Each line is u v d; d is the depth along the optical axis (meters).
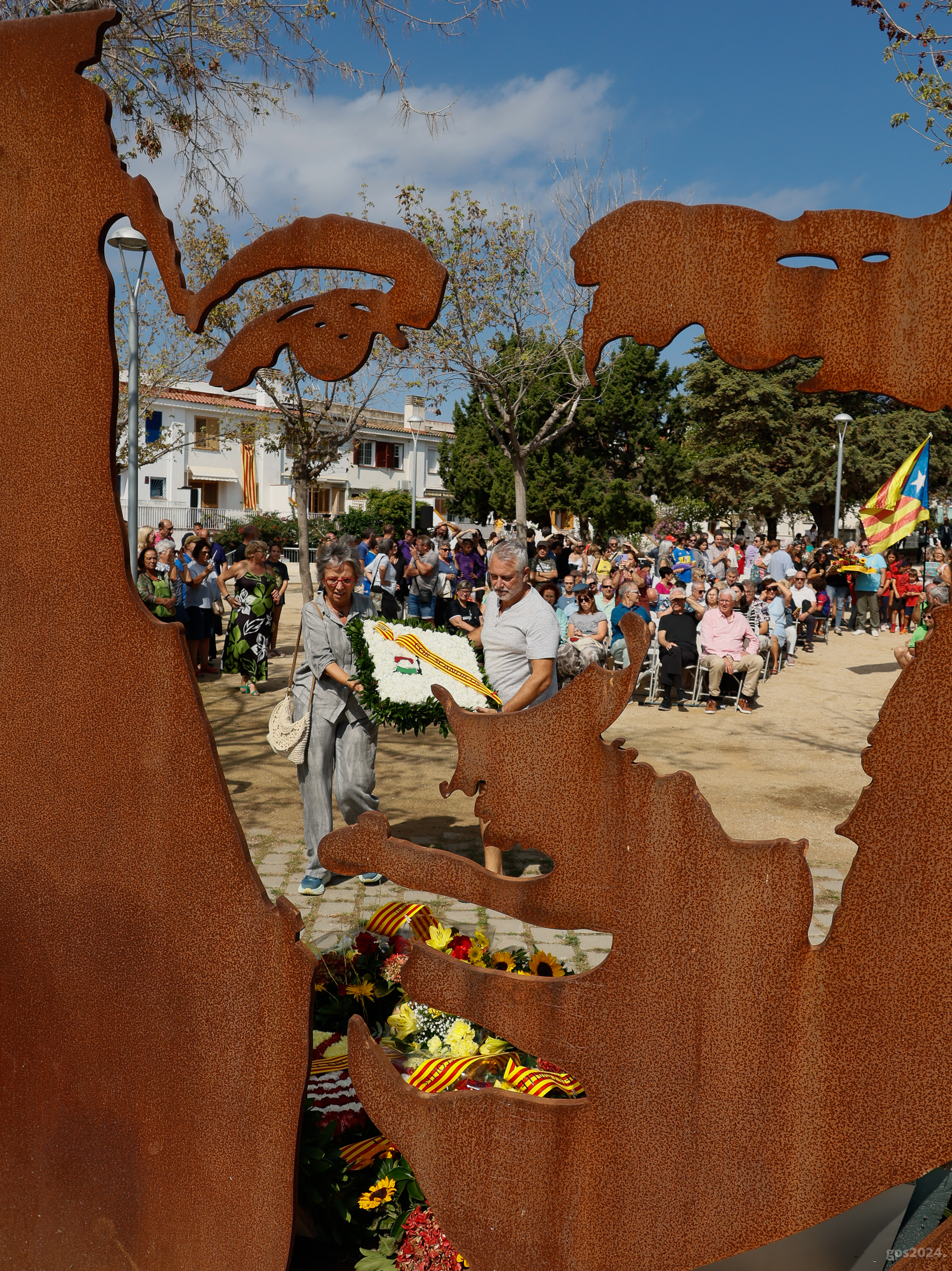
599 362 1.60
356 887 5.09
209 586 12.13
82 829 1.99
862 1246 1.92
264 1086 1.87
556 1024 1.65
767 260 1.48
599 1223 1.66
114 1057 2.00
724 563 17.03
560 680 5.66
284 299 17.34
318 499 49.62
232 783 7.11
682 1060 1.59
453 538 17.22
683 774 1.55
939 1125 1.48
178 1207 1.96
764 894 1.53
